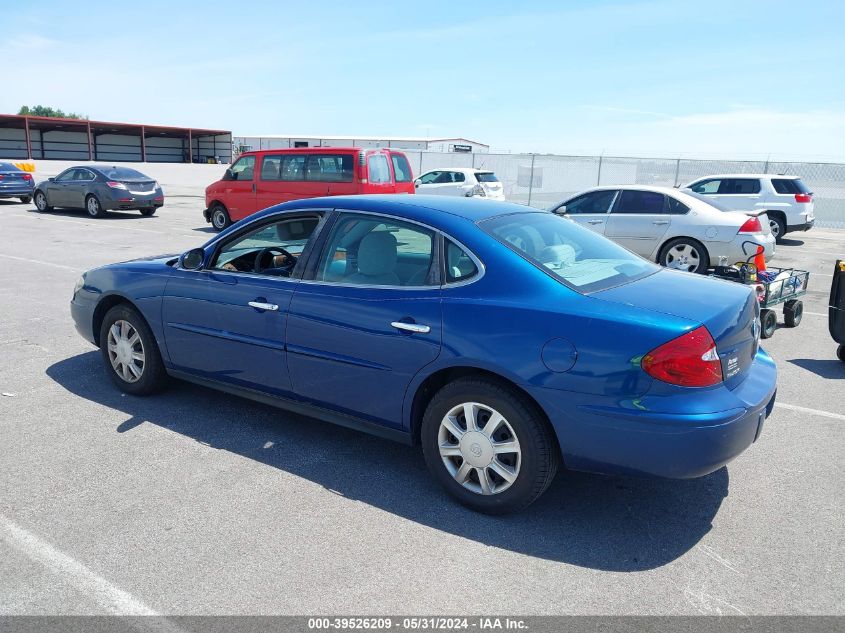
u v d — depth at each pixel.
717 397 2.86
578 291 3.10
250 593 2.62
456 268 3.29
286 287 3.78
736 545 3.03
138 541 2.96
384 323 3.37
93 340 4.95
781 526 3.19
